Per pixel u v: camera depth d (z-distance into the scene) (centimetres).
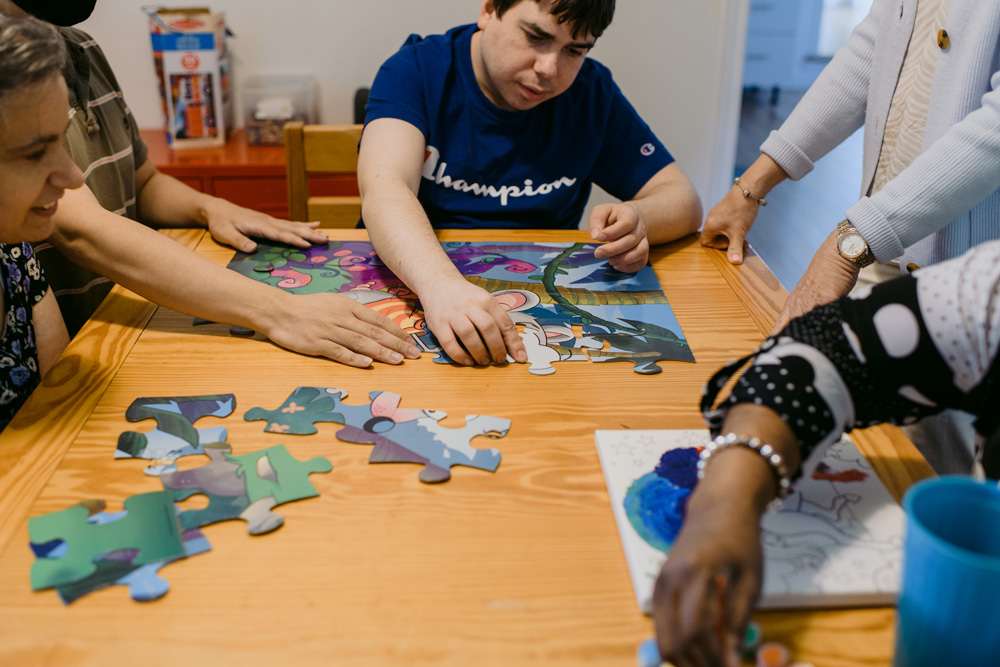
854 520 72
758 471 60
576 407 93
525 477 81
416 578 68
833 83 138
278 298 106
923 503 55
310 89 258
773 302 121
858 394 67
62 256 135
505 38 131
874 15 135
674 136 289
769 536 70
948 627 52
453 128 148
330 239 139
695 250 141
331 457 83
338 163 172
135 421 88
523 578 68
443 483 80
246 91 251
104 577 67
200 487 78
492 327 102
